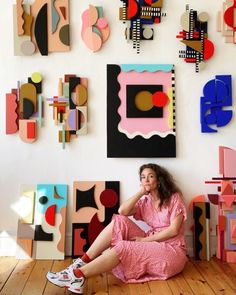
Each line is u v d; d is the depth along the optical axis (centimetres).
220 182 279
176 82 277
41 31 270
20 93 271
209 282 231
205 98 276
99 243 242
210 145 280
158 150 276
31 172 276
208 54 275
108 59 275
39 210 274
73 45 273
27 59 273
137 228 252
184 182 280
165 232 242
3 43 272
